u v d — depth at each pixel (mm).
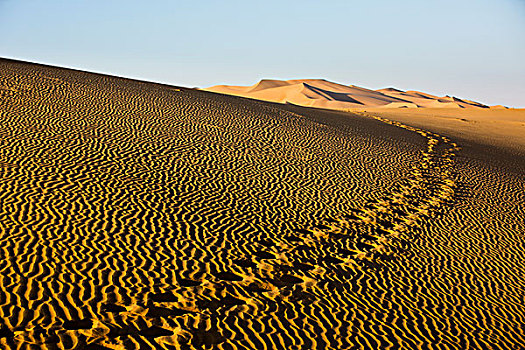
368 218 13711
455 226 14109
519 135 46375
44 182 12172
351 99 150875
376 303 8734
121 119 20375
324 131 25750
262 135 22219
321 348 7016
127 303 7480
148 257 9164
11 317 6633
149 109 23062
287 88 147375
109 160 14969
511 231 14469
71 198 11453
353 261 10492
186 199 12836
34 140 15547
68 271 8133
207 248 10039
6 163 13055
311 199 14727
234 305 7914
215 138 20234
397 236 12508
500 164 26359
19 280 7590
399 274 10164
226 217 12023
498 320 8859
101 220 10492
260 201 13750
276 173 16938
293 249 10695
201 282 8555
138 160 15547
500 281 10641
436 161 23703
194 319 7305
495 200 17984
